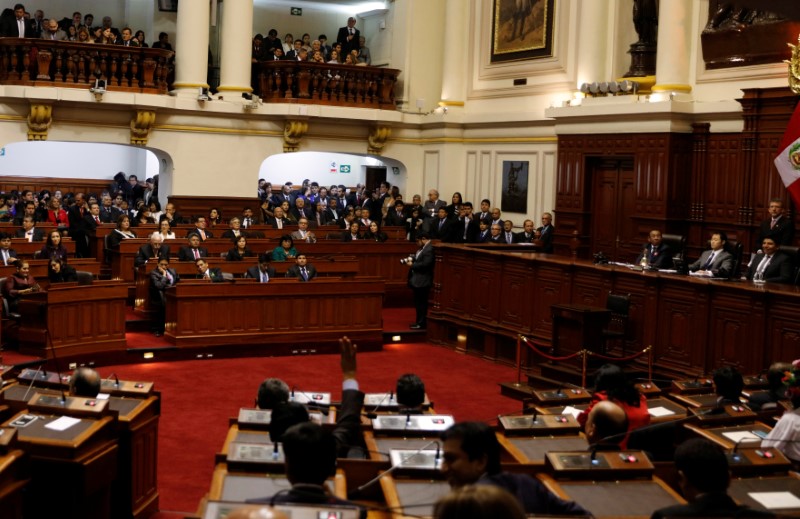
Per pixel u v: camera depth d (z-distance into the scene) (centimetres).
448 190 2144
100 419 590
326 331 1429
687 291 1093
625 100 1656
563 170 1798
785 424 577
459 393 1191
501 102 2039
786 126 1414
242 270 1538
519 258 1334
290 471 374
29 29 1936
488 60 2083
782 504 445
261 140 2095
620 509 426
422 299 1545
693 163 1579
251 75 2150
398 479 457
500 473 390
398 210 2033
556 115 1783
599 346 1138
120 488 651
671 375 1102
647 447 613
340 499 368
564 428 565
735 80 1524
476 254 1423
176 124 2006
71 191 2600
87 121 1941
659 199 1581
